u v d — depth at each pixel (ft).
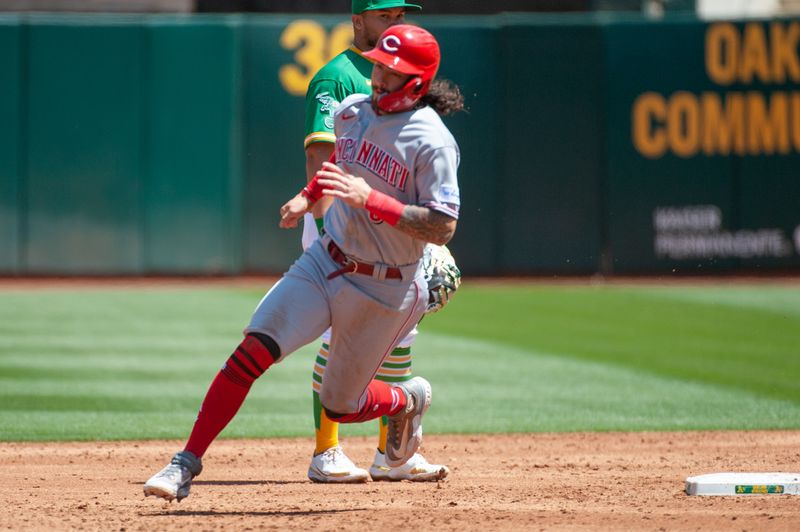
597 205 187.42
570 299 165.78
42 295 167.53
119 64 183.21
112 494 57.16
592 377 106.22
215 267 185.78
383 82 46.85
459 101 49.29
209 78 183.93
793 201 186.91
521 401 94.58
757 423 84.84
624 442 77.05
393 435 55.98
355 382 50.55
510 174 186.60
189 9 229.45
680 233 187.32
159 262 185.68
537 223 187.52
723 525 47.01
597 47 186.09
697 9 231.71
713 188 187.11
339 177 45.57
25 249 184.34
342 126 49.24
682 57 186.29
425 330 136.56
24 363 110.01
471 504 53.42
